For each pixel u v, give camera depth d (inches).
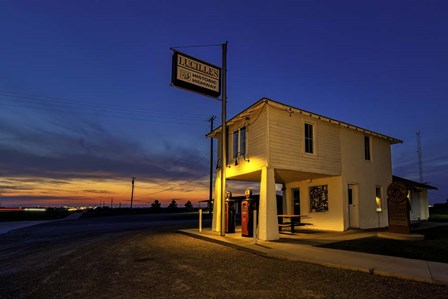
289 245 379.9
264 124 472.4
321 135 536.1
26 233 667.4
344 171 561.3
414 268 248.7
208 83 501.4
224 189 496.7
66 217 1636.3
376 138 646.5
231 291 200.8
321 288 207.0
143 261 301.9
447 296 189.2
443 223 701.9
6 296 193.9
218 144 630.5
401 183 435.8
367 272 247.8
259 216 451.2
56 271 262.5
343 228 538.9
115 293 197.9
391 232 439.5
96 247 406.9
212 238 456.4
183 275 243.8
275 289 205.2
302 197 633.6
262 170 464.8
